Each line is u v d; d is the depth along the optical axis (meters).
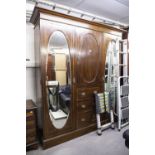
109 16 3.16
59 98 2.24
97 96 2.57
